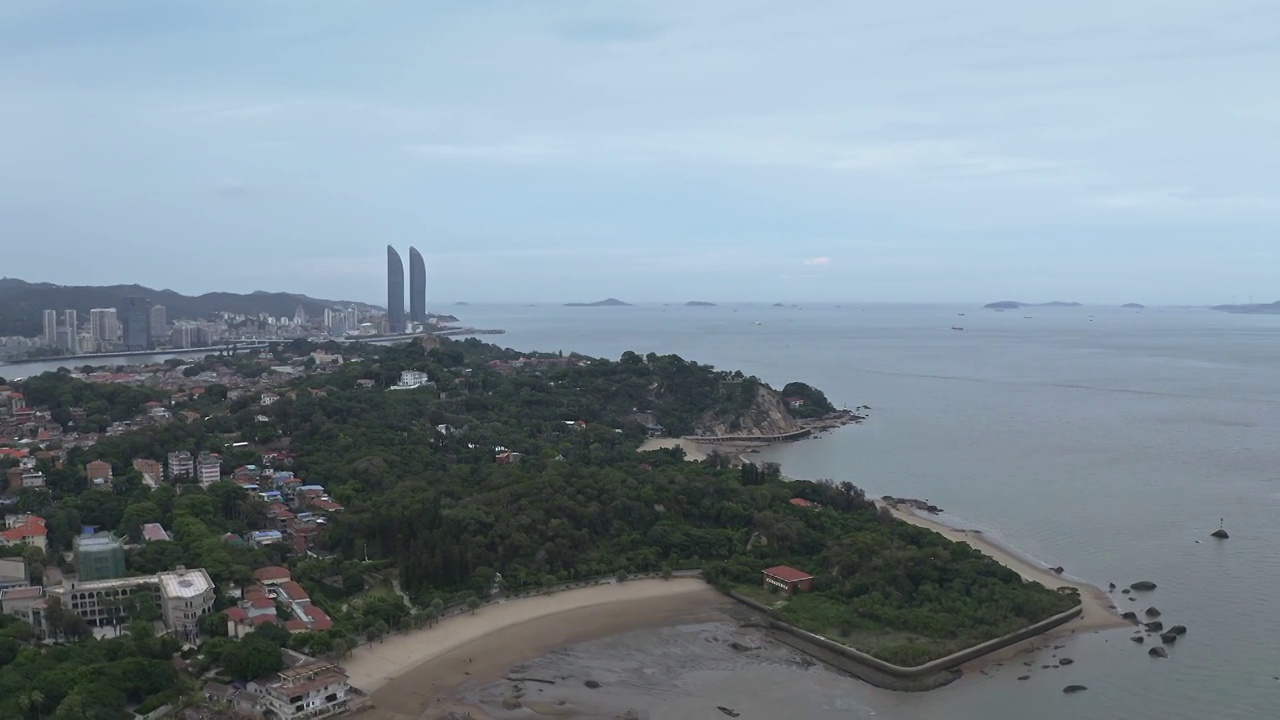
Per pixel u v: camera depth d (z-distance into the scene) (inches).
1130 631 7239.2
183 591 7180.1
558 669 6756.9
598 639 7308.1
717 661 6914.4
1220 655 6771.7
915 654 6722.4
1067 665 6673.2
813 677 6628.9
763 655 7017.7
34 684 5777.6
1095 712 5984.3
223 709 5944.9
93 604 7219.5
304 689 5940.0
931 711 6063.0
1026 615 7327.8
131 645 6427.2
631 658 6953.7
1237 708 5979.3
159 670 6097.4
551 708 6151.6
